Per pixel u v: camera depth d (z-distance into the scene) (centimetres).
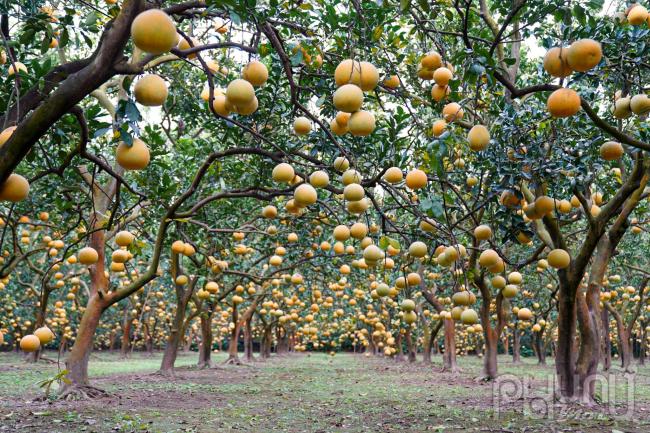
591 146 524
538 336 1903
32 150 338
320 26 406
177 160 878
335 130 305
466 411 732
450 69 338
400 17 436
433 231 370
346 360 2155
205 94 377
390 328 1825
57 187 643
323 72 459
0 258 758
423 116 525
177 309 1238
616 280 1060
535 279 1407
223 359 2105
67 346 2423
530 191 609
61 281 1026
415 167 369
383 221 357
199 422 639
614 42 374
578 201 620
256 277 882
